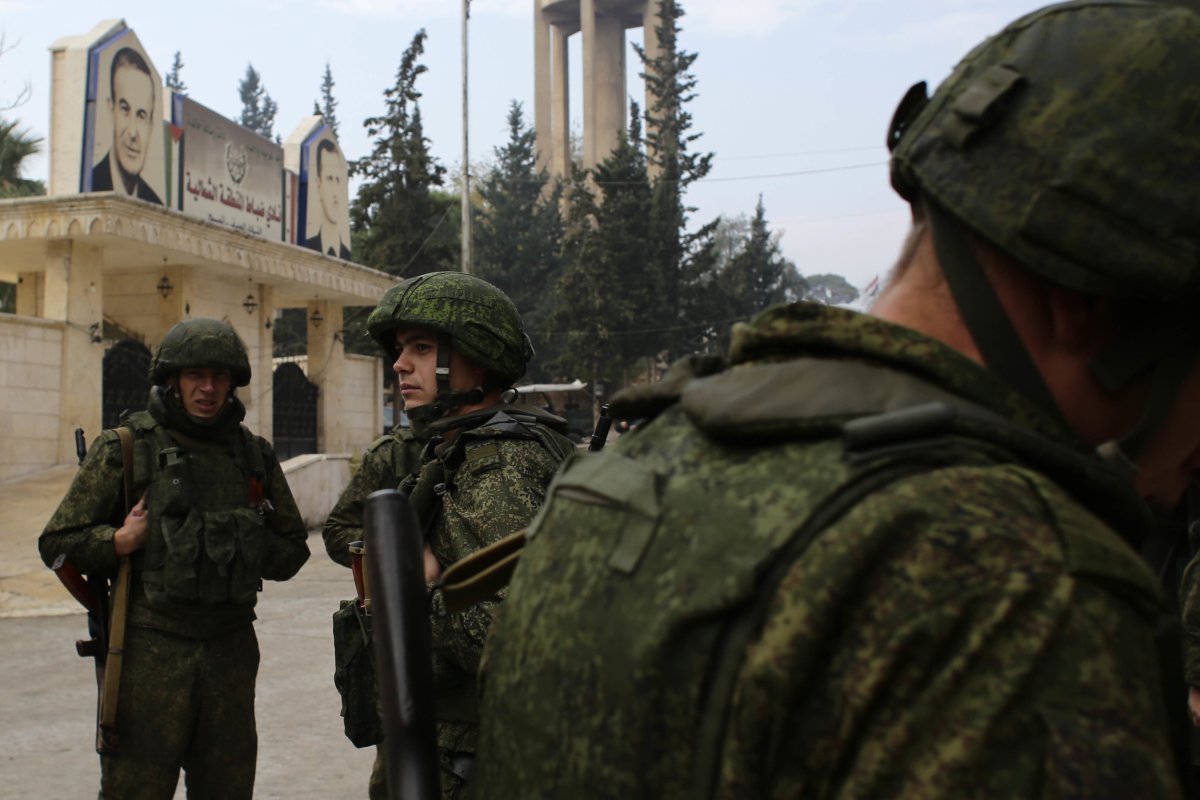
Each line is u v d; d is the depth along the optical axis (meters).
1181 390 0.81
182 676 3.38
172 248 17.94
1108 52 0.78
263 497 3.78
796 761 0.68
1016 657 0.63
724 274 43.66
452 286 2.73
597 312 33.88
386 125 33.94
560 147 64.44
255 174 21.55
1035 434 0.76
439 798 0.98
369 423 25.80
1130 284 0.75
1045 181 0.76
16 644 7.78
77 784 4.71
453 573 1.12
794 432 0.76
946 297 0.84
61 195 16.39
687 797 0.71
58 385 16.73
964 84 0.84
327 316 24.17
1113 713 0.63
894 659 0.65
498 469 2.40
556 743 0.79
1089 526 0.69
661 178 37.12
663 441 0.87
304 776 4.84
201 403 3.63
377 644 1.02
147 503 3.42
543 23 65.38
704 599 0.72
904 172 0.87
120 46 17.53
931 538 0.67
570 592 0.83
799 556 0.70
